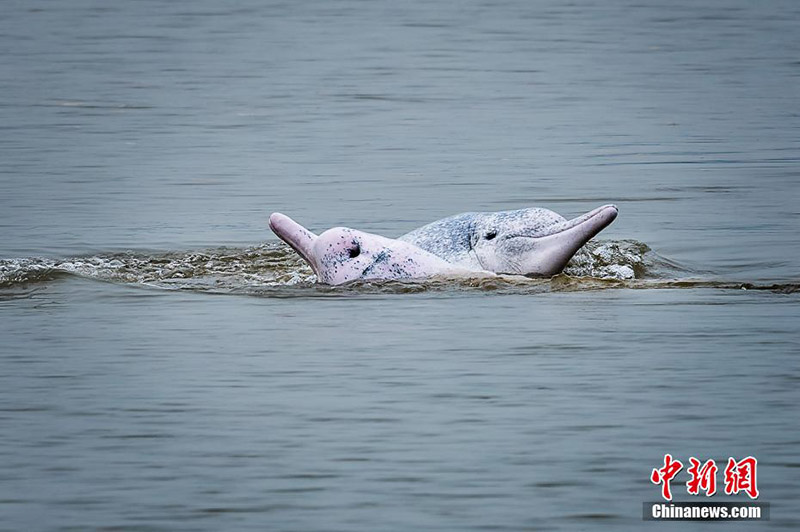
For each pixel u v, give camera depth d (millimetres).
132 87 102500
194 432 28812
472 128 84062
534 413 29625
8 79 105312
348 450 27844
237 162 71500
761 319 36312
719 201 57969
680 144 76562
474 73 110312
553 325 35875
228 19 149500
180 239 50250
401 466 27062
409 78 107562
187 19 149000
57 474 26797
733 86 102125
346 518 24953
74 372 32531
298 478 26578
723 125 83875
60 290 40281
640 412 29562
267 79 107375
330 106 93812
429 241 40000
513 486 26141
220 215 55875
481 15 152125
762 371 31953
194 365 33062
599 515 25000
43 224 53000
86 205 57969
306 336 35312
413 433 28656
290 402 30500
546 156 73125
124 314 37719
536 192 61844
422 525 24656
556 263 38688
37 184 63531
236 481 26453
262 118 88312
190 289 40500
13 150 74375
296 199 60250
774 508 25188
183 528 24625
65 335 35656
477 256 39281
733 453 27312
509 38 132750
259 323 36594
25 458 27516
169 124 85562
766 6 156125
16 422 29359
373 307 37750
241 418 29562
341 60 118750
